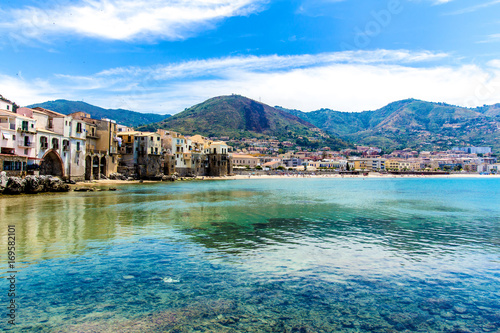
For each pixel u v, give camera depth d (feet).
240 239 93.61
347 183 464.24
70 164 286.25
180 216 134.00
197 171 533.14
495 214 149.18
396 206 178.40
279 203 187.42
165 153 454.81
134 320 46.29
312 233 103.24
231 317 47.55
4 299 52.26
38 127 259.19
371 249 84.07
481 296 55.88
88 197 203.00
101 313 48.16
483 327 46.19
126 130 445.78
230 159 597.52
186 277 62.49
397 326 46.11
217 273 64.85
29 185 211.20
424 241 93.50
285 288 57.98
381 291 57.36
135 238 93.15
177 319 46.78
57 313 47.98
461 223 124.47
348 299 54.03
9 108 253.24
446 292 57.31
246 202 190.80
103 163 347.36
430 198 230.27
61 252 77.82
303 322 46.55
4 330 43.11
